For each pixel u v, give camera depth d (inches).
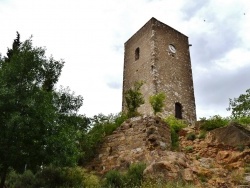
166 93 1029.2
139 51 1179.3
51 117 487.5
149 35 1153.4
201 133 671.8
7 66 503.2
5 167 476.4
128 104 775.1
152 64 1066.7
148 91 1026.1
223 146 598.5
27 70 507.5
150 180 458.0
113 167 596.4
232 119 750.5
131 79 1149.1
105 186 499.8
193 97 1104.8
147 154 563.5
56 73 564.4
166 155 541.0
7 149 457.7
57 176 554.6
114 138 659.4
